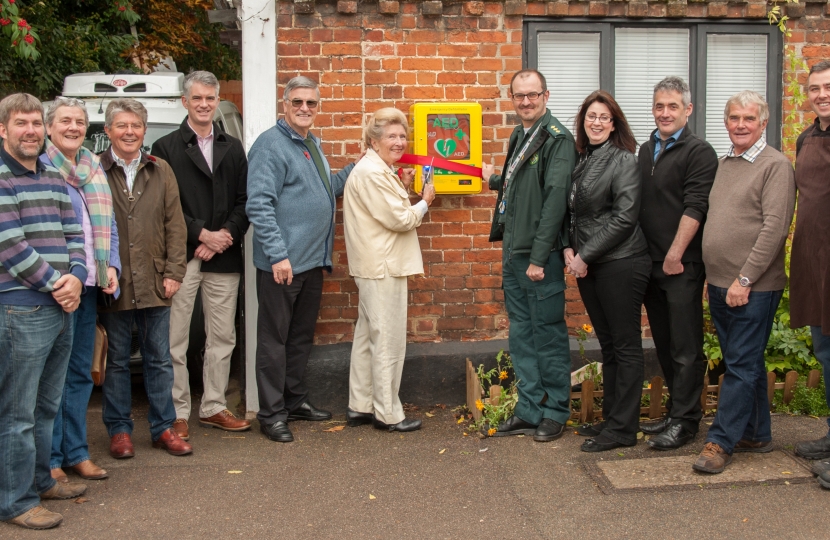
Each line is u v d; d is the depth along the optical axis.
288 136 5.01
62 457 4.32
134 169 4.56
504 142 5.67
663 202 4.64
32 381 3.74
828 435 4.52
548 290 4.88
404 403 5.64
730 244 4.32
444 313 5.74
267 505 4.05
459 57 5.59
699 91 5.98
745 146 4.27
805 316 4.32
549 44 5.84
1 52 7.98
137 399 6.16
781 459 4.50
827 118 4.19
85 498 4.12
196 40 13.04
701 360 4.76
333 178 5.36
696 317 4.68
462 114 5.39
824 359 4.34
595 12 5.72
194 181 5.00
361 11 5.50
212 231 5.02
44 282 3.65
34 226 3.70
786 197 4.17
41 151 3.91
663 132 4.61
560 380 4.99
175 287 4.64
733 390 4.34
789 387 5.39
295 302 5.23
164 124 6.42
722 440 4.36
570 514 3.90
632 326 4.69
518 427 5.05
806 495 4.04
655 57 5.95
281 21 5.45
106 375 4.62
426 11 5.50
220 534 3.73
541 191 4.81
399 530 3.77
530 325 5.04
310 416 5.43
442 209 5.68
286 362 5.32
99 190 4.21
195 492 4.21
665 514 3.86
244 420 5.29
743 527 3.71
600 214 4.66
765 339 4.37
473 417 5.36
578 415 5.29
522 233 4.86
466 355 5.63
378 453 4.78
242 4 5.36
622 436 4.75
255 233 4.95
